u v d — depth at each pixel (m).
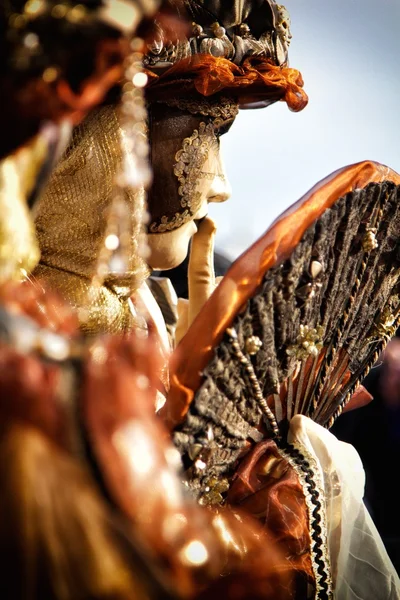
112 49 1.38
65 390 1.35
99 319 1.73
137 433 1.37
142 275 1.77
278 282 1.65
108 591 1.26
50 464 1.30
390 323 1.85
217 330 1.62
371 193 1.73
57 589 1.25
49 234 1.72
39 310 1.40
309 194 1.69
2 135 1.38
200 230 1.86
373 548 1.74
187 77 1.78
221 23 1.78
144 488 1.36
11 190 1.39
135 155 1.72
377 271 1.81
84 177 1.71
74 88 1.38
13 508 1.25
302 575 1.65
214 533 1.59
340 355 1.83
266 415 1.70
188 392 1.61
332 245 1.71
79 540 1.28
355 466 1.78
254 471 1.71
